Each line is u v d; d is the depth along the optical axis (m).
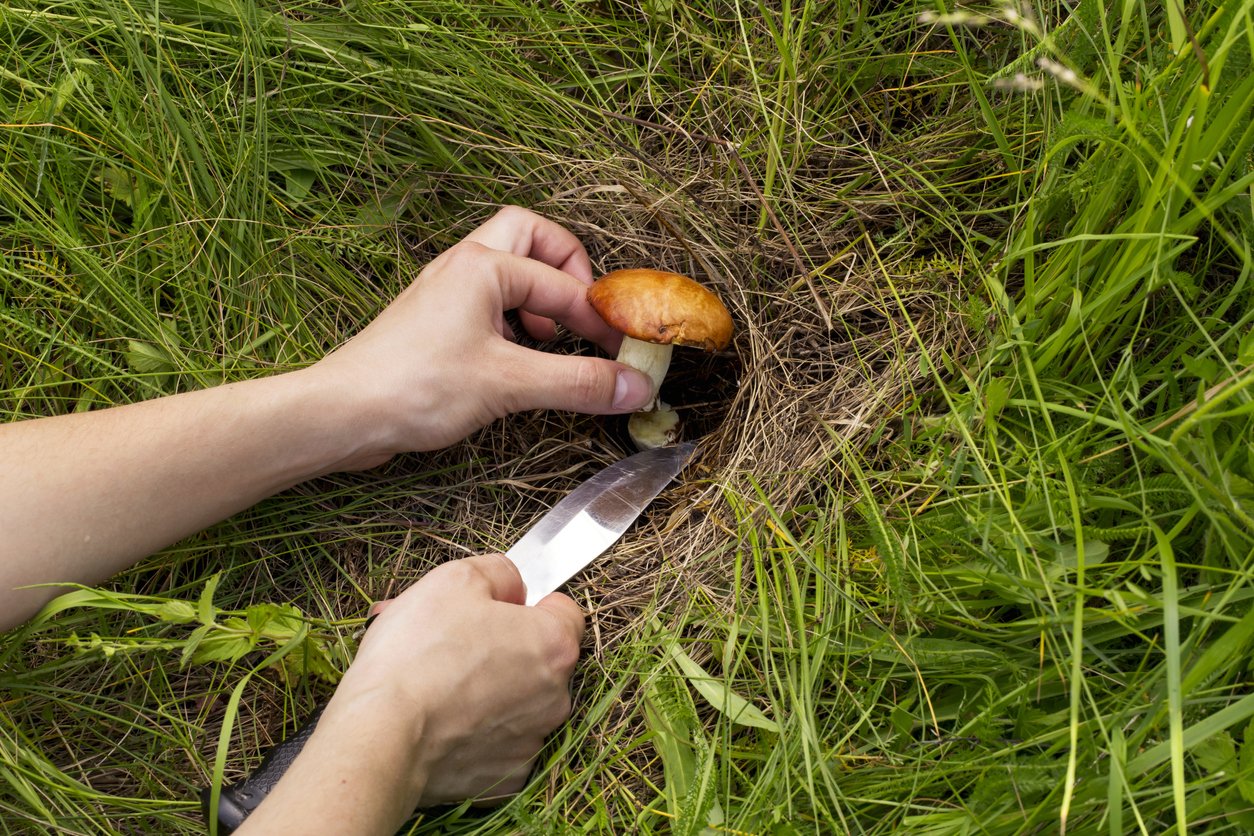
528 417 0.53
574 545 0.49
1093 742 0.37
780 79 0.50
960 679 0.42
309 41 0.52
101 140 0.50
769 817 0.41
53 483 0.41
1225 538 0.37
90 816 0.44
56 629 0.47
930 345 0.49
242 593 0.49
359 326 0.53
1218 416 0.36
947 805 0.41
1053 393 0.44
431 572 0.43
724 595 0.47
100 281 0.49
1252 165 0.40
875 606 0.44
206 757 0.47
